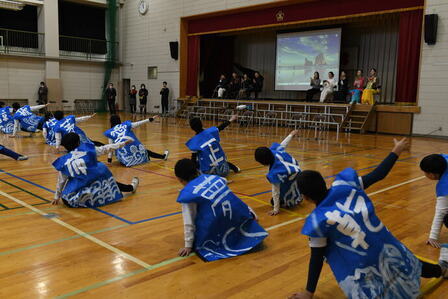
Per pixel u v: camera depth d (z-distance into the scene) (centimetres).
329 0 1360
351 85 1546
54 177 545
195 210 289
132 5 2047
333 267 200
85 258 283
